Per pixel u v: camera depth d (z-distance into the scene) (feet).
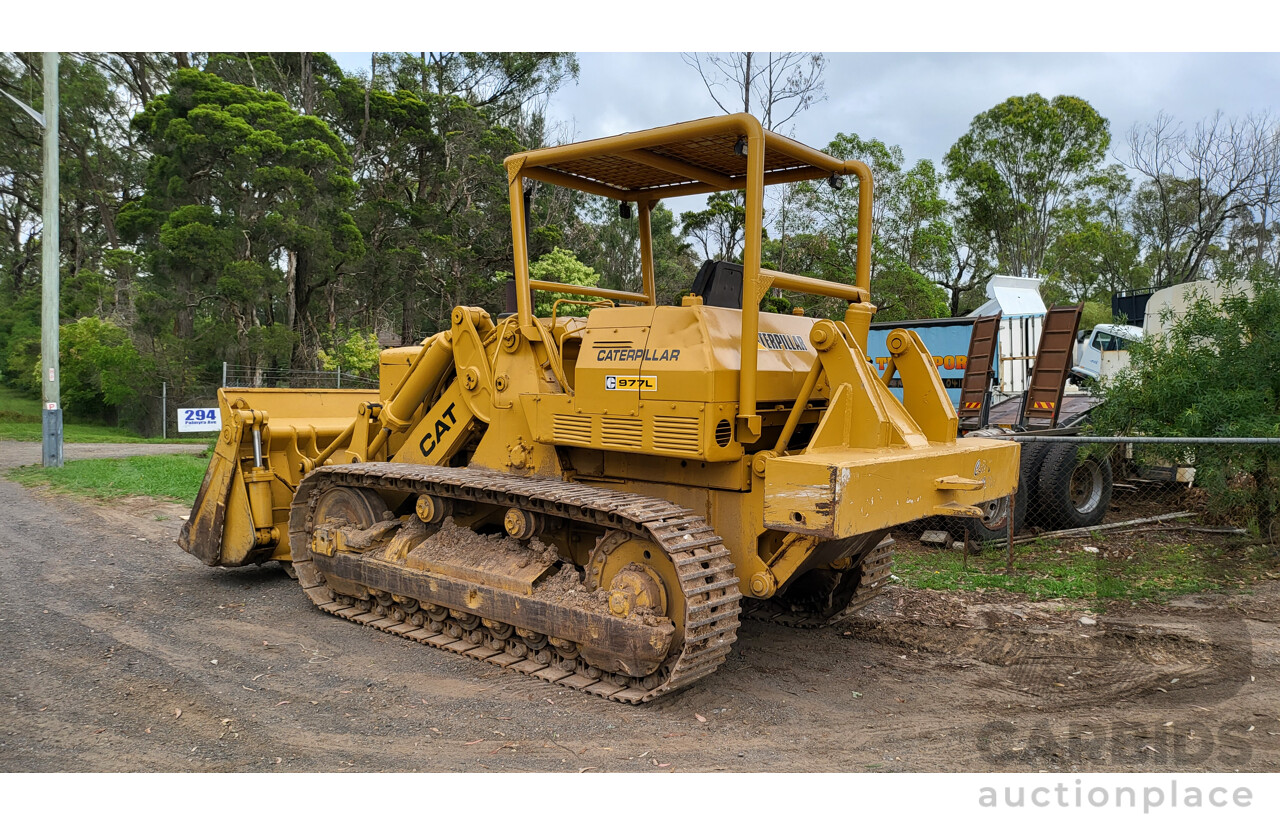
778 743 13.69
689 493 16.57
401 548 19.04
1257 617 21.09
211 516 23.40
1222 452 28.84
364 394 26.91
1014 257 122.52
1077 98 120.67
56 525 31.94
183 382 84.17
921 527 31.35
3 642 18.10
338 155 91.86
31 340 112.68
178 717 14.30
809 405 17.63
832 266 81.71
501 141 114.83
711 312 15.58
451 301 106.83
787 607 21.34
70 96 109.19
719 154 17.56
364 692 15.55
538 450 18.24
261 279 81.00
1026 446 31.68
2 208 143.02
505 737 13.67
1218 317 30.91
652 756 13.05
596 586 16.20
